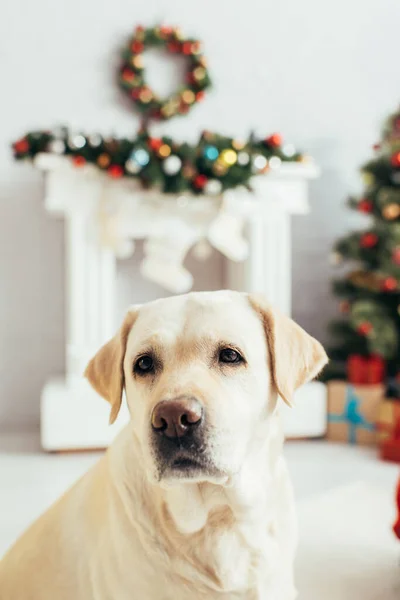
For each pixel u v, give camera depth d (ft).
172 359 4.24
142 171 11.50
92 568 4.21
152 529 4.07
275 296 12.88
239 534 4.15
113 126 13.70
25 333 13.71
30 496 9.62
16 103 13.41
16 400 13.76
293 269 14.64
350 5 14.57
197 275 14.34
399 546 7.64
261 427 4.31
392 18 14.76
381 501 9.11
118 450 4.34
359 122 14.75
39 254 13.62
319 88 14.53
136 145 11.62
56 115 13.52
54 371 13.82
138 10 13.66
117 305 14.01
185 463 3.89
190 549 4.09
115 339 4.73
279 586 4.37
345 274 14.75
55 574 4.35
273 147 12.36
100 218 12.05
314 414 12.57
